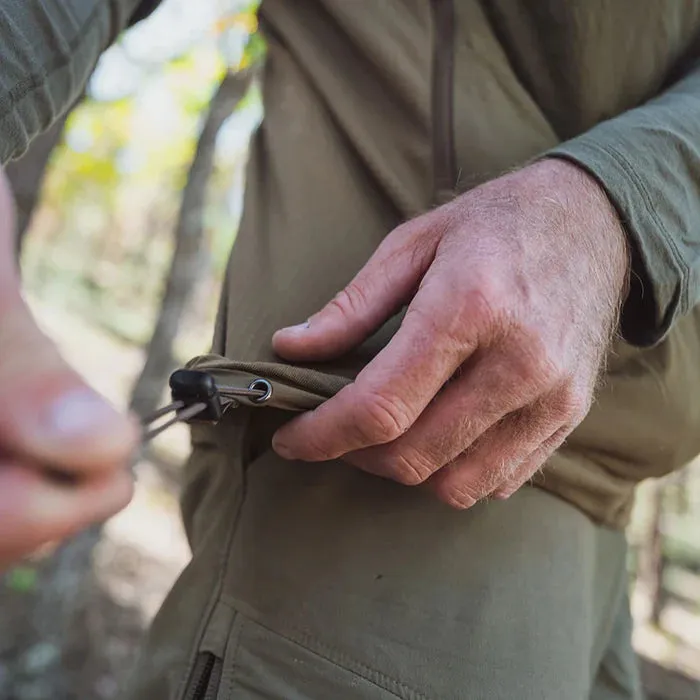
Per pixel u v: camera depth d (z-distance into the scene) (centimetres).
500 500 81
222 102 254
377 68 92
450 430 64
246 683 74
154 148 348
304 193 88
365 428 61
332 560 77
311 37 97
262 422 81
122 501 33
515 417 66
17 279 33
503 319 60
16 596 261
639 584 547
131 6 96
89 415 31
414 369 60
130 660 343
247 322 81
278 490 81
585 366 66
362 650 73
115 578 410
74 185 448
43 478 30
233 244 91
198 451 93
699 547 543
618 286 72
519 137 90
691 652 505
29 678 251
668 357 86
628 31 90
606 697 107
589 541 89
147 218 705
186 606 82
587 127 94
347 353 74
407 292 70
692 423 89
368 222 87
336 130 92
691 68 97
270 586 77
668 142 77
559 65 92
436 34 92
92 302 702
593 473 87
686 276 74
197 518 92
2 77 73
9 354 31
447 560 77
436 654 73
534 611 78
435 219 71
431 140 89
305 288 83
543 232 65
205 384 56
